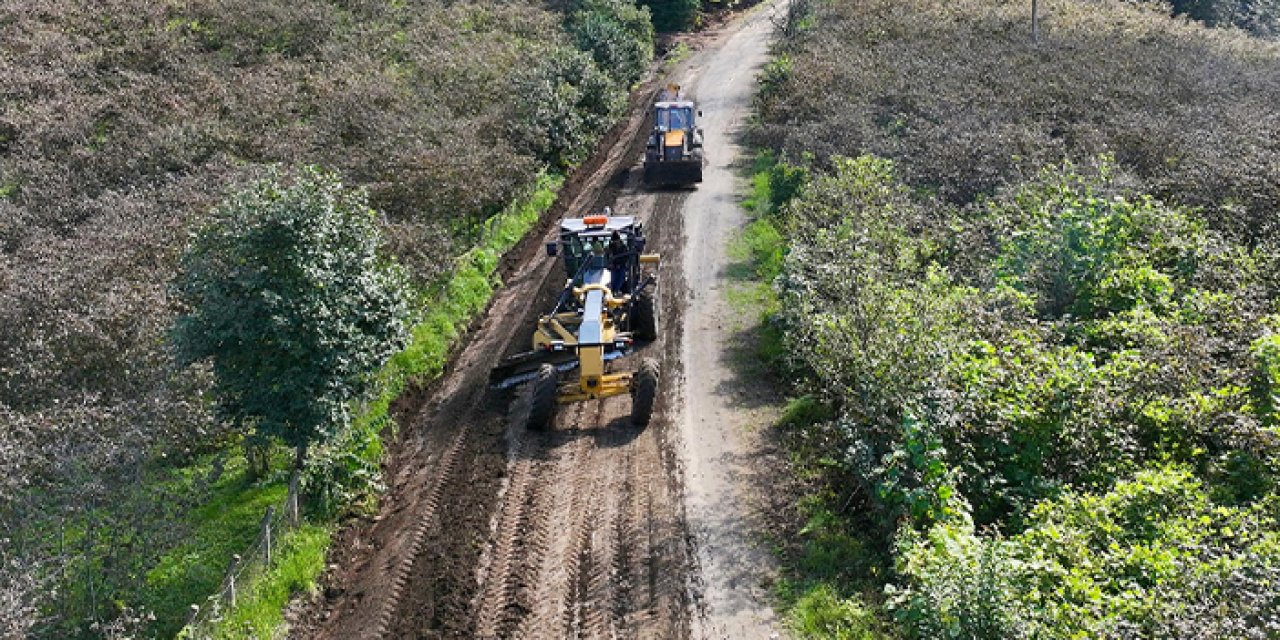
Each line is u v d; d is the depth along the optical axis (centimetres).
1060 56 2902
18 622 786
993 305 1323
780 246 2002
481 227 2166
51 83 2611
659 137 2675
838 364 1185
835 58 3150
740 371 1493
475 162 2169
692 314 1739
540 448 1284
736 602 949
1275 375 1066
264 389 1068
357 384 1153
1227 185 1759
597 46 3691
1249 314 1241
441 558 1053
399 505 1167
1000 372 1074
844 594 945
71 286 1463
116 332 1341
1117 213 1569
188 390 1302
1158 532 882
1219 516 918
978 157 2050
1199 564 791
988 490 1017
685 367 1518
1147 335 1202
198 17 3222
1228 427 1020
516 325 1719
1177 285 1442
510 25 3784
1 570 888
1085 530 894
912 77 2727
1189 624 708
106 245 1691
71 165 2186
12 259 1675
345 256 1114
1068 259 1446
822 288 1462
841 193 1870
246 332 1037
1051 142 2084
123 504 1064
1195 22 3962
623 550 1047
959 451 1041
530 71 2995
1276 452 986
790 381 1436
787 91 3092
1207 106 2356
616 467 1222
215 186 2041
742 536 1060
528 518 1120
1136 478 937
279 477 1193
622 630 920
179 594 1003
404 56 3238
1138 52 2927
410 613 965
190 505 1120
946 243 1659
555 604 964
